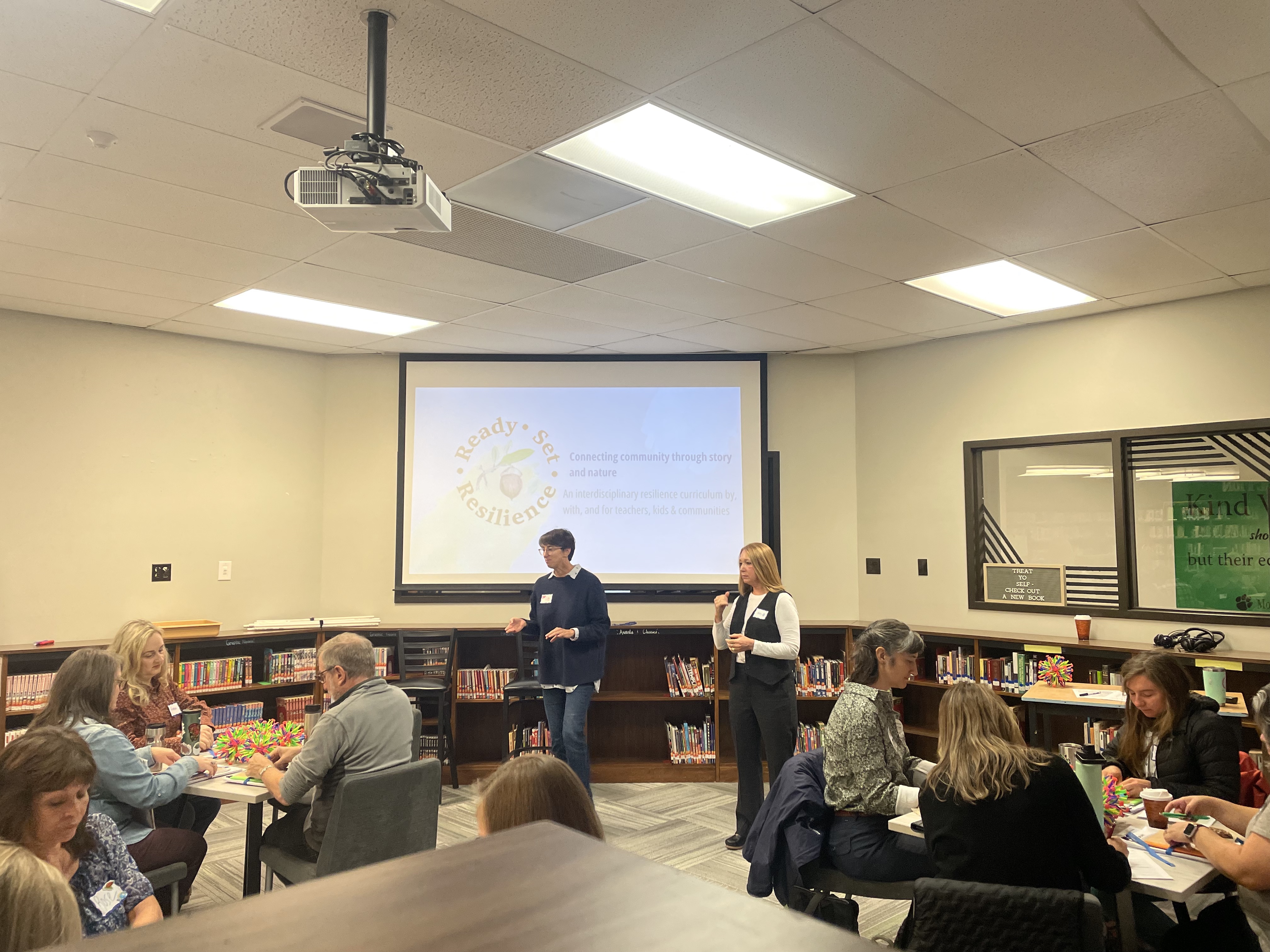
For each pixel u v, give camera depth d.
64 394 5.04
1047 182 3.14
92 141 2.79
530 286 4.45
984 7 2.12
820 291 4.55
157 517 5.36
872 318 5.12
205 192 3.22
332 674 3.01
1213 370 4.59
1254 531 4.47
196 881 3.77
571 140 2.87
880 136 2.80
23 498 4.88
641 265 4.11
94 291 4.49
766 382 6.08
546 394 6.08
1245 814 2.28
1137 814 2.55
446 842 4.29
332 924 0.25
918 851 2.53
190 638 5.08
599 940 0.24
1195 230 3.62
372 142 2.17
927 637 5.38
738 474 6.02
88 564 5.09
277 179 3.10
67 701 2.78
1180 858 2.19
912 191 3.23
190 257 3.96
